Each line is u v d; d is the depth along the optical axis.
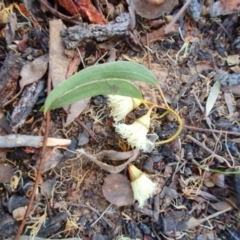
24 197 0.24
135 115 0.25
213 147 0.26
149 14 0.26
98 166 0.25
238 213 0.26
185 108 0.26
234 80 0.27
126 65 0.21
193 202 0.26
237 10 0.28
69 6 0.25
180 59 0.27
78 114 0.24
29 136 0.23
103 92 0.21
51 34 0.24
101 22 0.25
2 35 0.24
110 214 0.25
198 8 0.27
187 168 0.26
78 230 0.24
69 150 0.24
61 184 0.24
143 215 0.25
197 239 0.26
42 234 0.24
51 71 0.24
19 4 0.25
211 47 0.28
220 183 0.26
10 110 0.24
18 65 0.23
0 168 0.24
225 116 0.27
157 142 0.25
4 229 0.23
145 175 0.25
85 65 0.25
